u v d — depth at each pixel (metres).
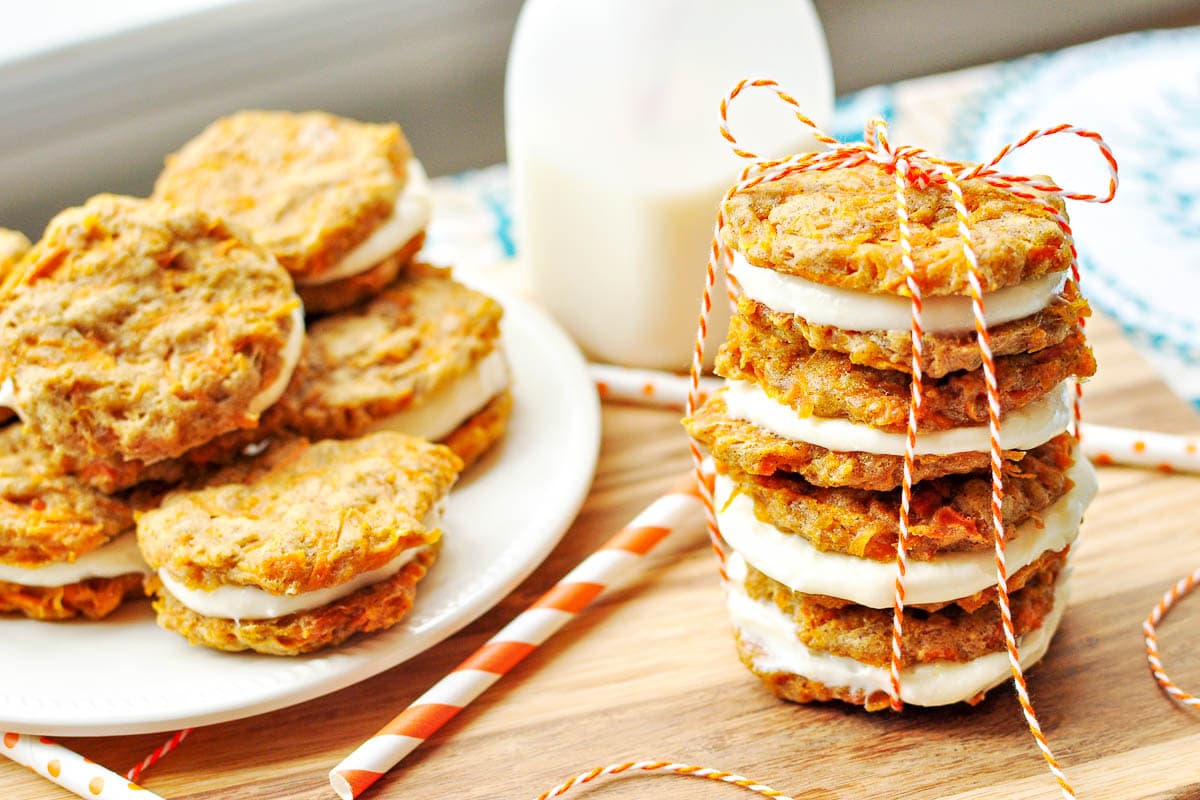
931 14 0.74
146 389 0.37
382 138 0.45
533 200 0.48
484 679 0.37
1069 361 0.33
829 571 0.34
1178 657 0.37
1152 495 0.41
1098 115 0.56
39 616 0.38
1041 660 0.37
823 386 0.33
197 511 0.37
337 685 0.36
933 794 0.34
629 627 0.39
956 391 0.33
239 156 0.46
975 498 0.34
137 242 0.39
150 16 0.61
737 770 0.35
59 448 0.38
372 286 0.43
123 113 0.62
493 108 0.70
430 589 0.39
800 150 0.46
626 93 0.45
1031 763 0.34
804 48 0.46
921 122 0.57
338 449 0.39
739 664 0.37
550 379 0.45
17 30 0.60
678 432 0.45
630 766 0.35
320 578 0.36
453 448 0.42
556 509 0.41
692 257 0.46
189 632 0.37
